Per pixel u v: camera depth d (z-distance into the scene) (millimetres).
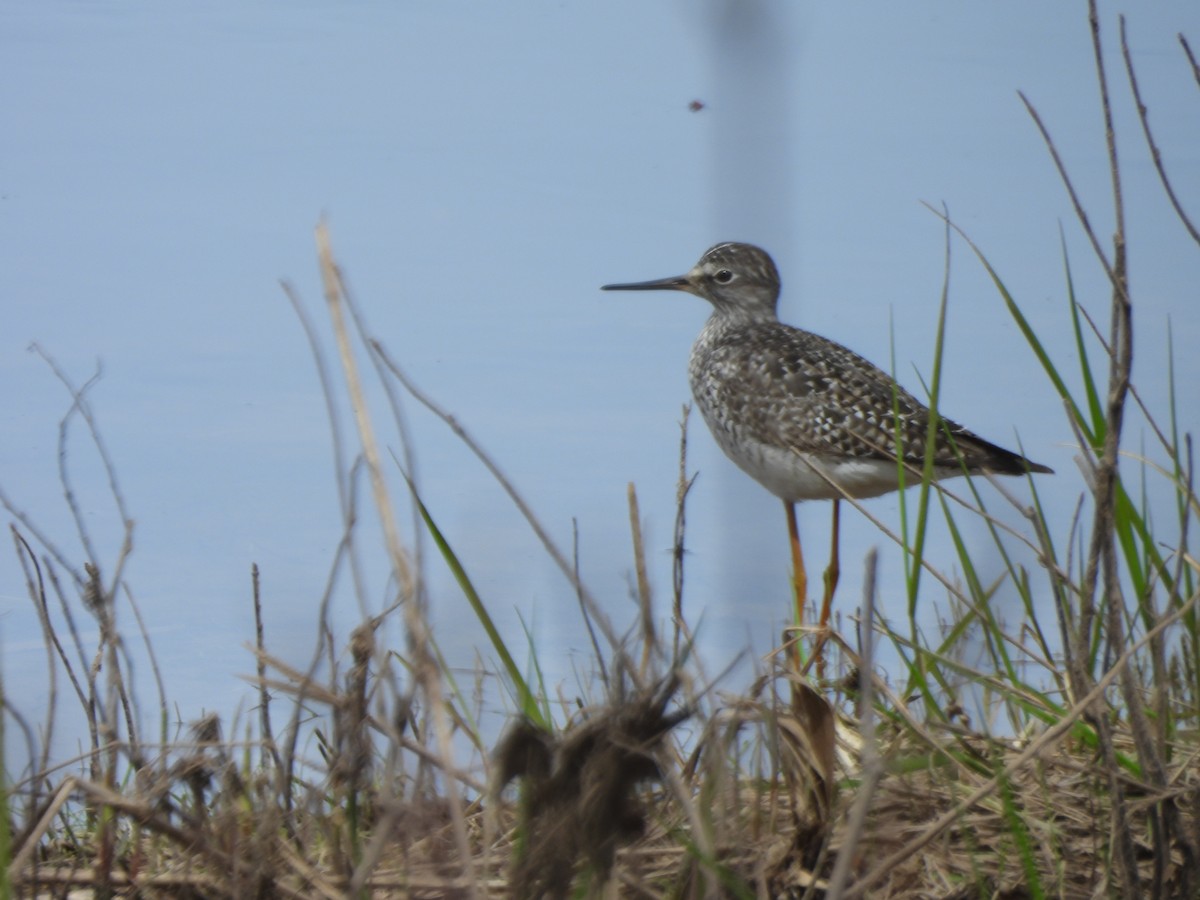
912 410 15094
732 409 15703
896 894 7402
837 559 14969
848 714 9469
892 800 7957
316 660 6945
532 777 6496
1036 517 8109
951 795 7711
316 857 7473
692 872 6664
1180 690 9656
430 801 6824
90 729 8641
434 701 5672
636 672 6480
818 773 7121
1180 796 7828
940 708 9898
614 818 6316
